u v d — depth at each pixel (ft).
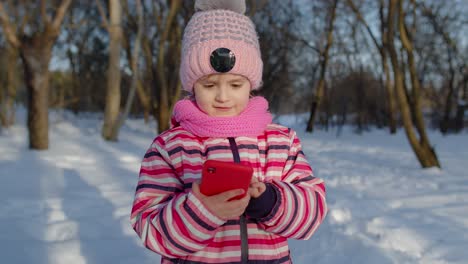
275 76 49.85
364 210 12.51
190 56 4.18
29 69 24.66
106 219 11.27
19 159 21.56
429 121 70.54
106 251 8.99
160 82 36.37
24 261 8.34
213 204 3.29
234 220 4.00
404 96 21.80
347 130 66.59
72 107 70.13
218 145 4.21
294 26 55.31
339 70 71.15
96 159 22.86
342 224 11.02
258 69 4.33
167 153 4.22
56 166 20.10
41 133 25.12
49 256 8.62
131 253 8.95
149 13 46.09
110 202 13.29
